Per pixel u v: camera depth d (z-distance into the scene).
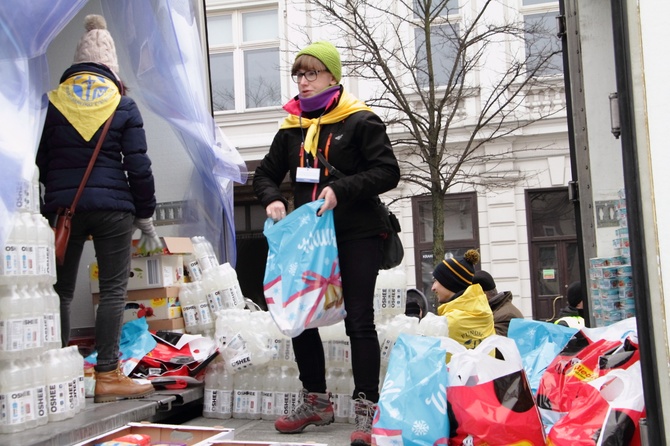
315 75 3.42
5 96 2.99
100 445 2.72
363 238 3.30
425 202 15.55
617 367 2.72
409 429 2.55
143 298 4.62
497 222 15.41
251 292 14.14
